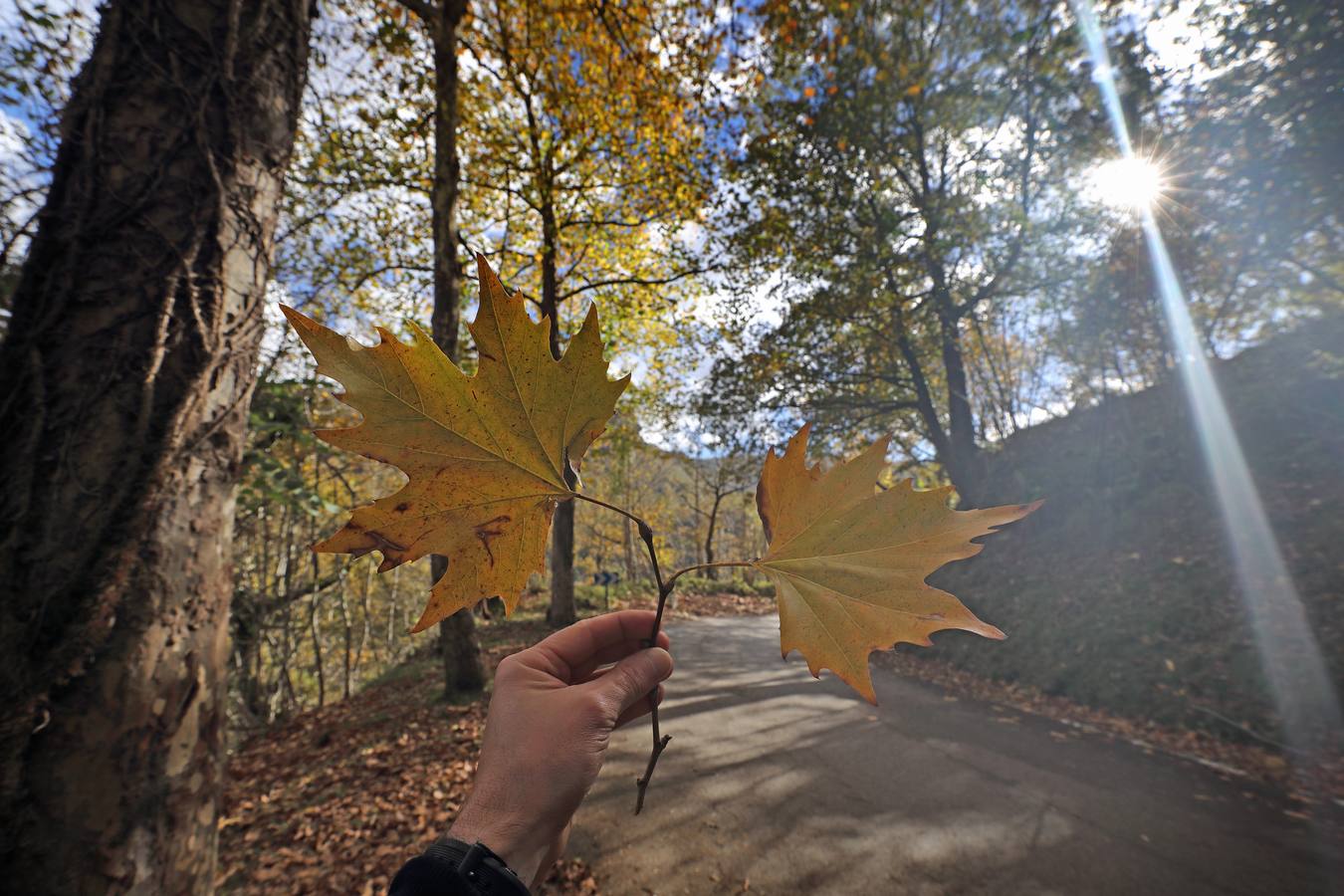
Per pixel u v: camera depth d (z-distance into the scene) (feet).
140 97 6.68
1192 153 28.22
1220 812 14.88
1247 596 23.72
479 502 2.41
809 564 2.76
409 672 33.40
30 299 6.05
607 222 37.93
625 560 113.70
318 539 33.32
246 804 16.47
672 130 32.83
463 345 32.19
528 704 3.62
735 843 13.84
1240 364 37.37
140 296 6.24
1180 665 22.65
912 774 17.80
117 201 6.35
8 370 5.84
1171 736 19.83
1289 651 20.58
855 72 34.99
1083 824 14.57
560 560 41.57
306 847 13.52
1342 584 21.86
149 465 5.98
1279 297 33.78
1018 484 39.52
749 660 34.45
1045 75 32.83
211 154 6.88
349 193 28.99
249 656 31.27
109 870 5.28
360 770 18.08
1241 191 27.14
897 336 42.70
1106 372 37.32
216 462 6.67
